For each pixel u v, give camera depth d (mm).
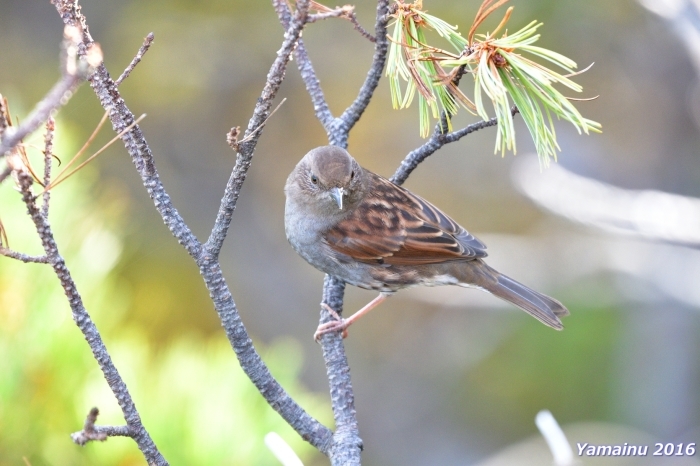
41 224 3287
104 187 11766
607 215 10695
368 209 7219
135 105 13883
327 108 6281
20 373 5461
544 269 12664
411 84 4414
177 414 5539
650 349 13422
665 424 13250
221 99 14398
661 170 13602
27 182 3189
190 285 12930
